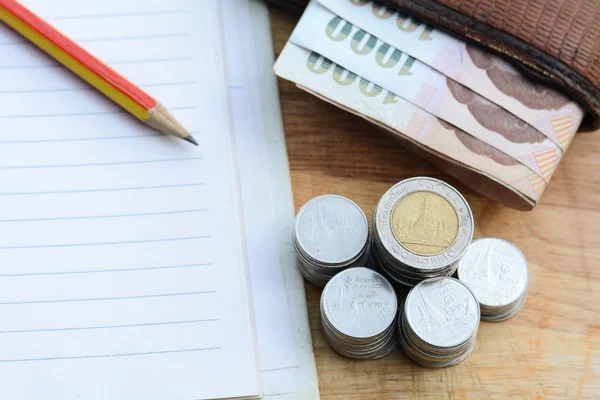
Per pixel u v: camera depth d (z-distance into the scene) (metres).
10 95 0.64
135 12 0.67
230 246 0.60
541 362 0.58
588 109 0.60
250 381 0.56
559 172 0.64
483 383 0.58
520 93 0.60
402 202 0.55
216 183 0.62
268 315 0.59
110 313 0.58
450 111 0.60
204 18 0.67
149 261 0.59
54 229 0.60
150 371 0.56
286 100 0.66
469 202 0.64
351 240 0.57
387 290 0.55
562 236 0.62
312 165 0.64
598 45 0.59
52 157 0.62
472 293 0.55
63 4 0.68
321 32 0.61
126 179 0.62
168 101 0.65
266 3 0.68
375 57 0.61
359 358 0.58
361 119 0.65
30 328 0.57
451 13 0.60
